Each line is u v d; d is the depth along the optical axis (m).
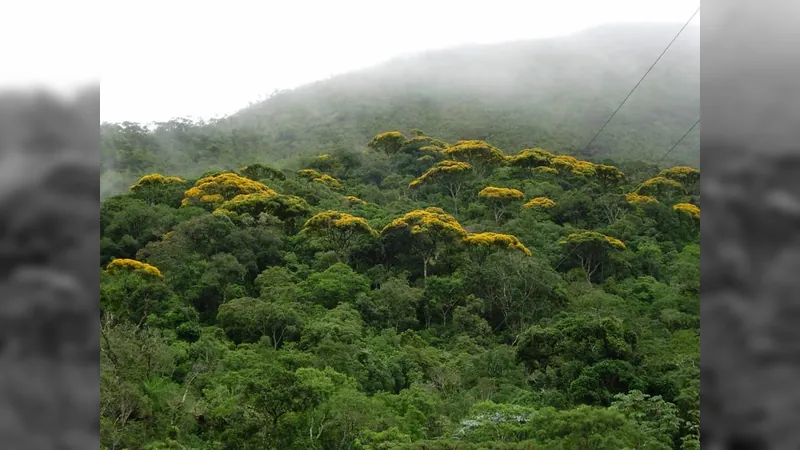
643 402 23.30
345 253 41.59
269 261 39.78
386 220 46.12
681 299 37.12
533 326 30.86
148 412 20.17
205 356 26.88
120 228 39.41
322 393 21.20
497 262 38.53
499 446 18.41
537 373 27.56
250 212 44.28
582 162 62.22
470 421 21.36
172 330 29.75
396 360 29.64
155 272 32.94
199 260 36.50
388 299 36.56
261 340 29.42
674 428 21.78
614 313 34.16
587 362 27.22
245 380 21.95
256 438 19.53
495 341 34.59
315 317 33.19
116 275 32.44
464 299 37.44
